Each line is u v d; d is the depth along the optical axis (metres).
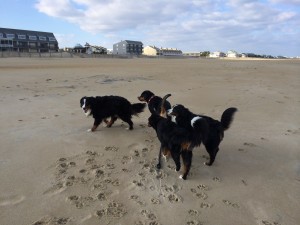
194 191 4.33
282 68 26.50
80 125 7.04
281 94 12.05
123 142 6.08
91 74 17.16
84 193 4.13
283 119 8.19
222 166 5.16
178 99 10.35
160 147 5.46
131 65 27.25
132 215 3.70
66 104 9.05
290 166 5.26
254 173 4.95
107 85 13.05
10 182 4.32
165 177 4.69
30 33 75.00
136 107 6.92
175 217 3.71
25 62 28.61
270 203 4.10
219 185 4.53
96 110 6.55
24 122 7.05
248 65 30.94
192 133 4.64
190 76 17.70
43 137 6.11
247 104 9.94
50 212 3.68
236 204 4.05
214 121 5.12
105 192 4.18
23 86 12.21
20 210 3.69
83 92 11.25
